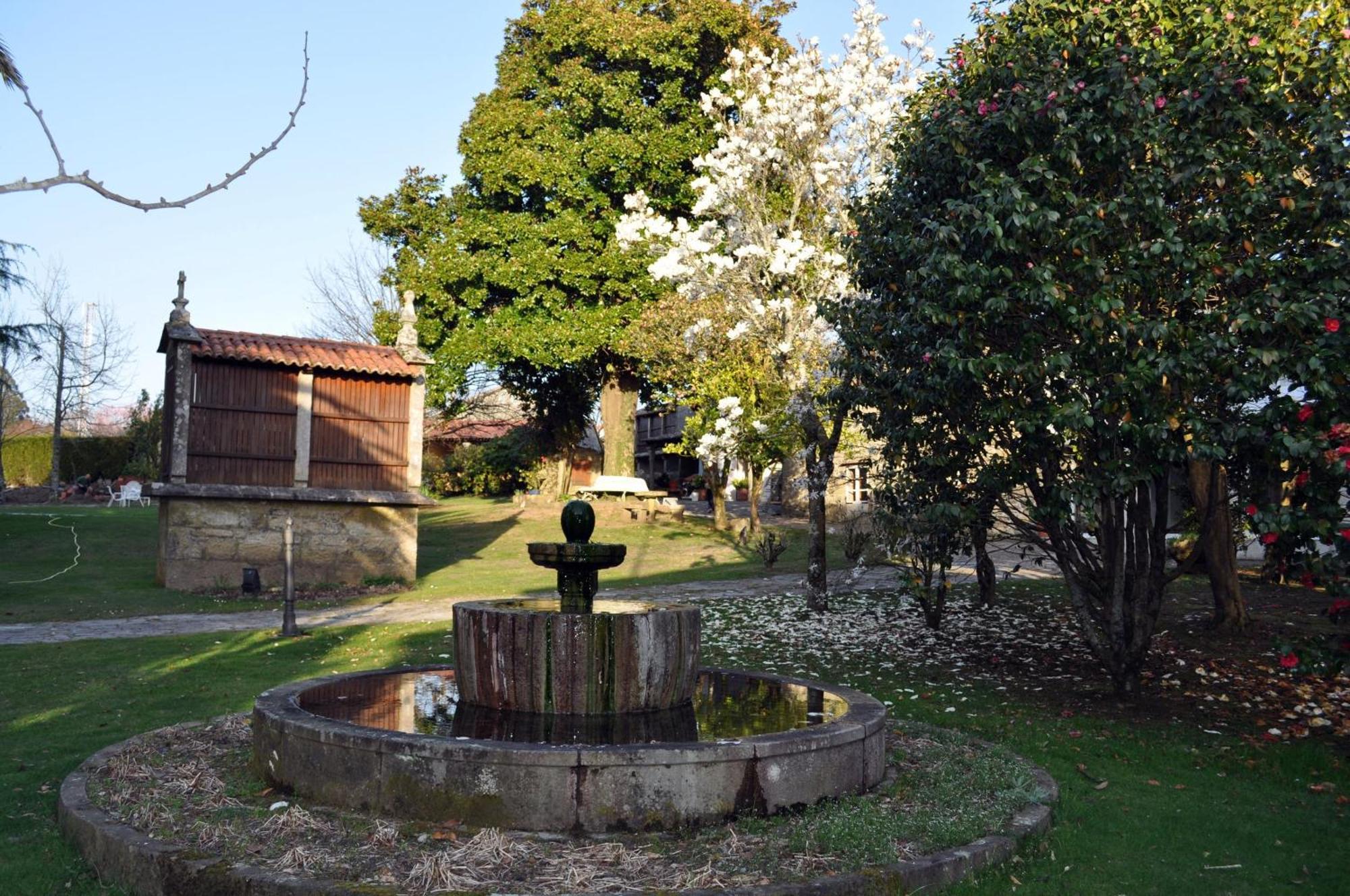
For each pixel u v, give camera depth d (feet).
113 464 144.25
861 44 47.73
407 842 14.56
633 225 50.88
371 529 62.44
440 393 91.66
